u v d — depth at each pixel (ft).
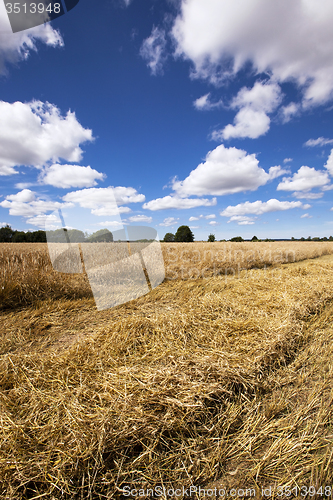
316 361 6.00
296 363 5.87
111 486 3.09
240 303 10.12
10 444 3.37
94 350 6.00
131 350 6.15
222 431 3.96
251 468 3.40
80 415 3.89
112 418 3.82
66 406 4.11
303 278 14.97
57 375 4.98
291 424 4.08
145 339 6.68
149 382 4.63
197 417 4.09
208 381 4.76
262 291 12.32
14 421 3.84
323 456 3.53
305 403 4.60
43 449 3.41
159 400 4.20
